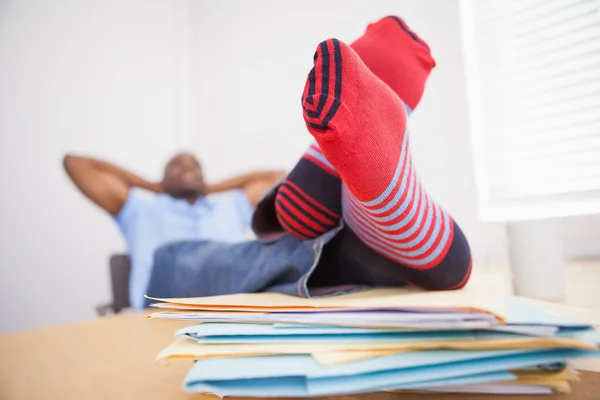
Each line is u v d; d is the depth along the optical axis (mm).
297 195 447
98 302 1884
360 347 239
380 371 230
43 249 1787
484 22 889
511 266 629
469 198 1473
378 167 296
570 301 565
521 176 814
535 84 817
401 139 323
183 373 326
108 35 2158
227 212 2004
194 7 2482
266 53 2182
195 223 1904
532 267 600
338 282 458
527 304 280
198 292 635
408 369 230
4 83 1810
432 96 1565
